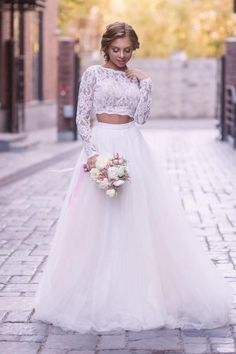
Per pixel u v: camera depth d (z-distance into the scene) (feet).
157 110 107.76
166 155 55.26
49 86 85.46
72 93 66.23
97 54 109.91
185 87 107.04
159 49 127.85
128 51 16.12
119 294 15.81
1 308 17.38
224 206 32.32
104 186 15.62
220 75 69.56
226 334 15.62
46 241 25.05
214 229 27.09
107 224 16.02
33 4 58.13
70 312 15.96
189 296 16.14
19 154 53.67
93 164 15.99
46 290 16.33
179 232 16.49
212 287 16.35
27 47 75.25
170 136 74.59
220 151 58.23
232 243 24.62
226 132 67.56
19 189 37.63
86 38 120.78
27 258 22.50
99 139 16.40
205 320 16.01
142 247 15.93
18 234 26.25
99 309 15.75
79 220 16.11
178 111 107.65
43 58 82.02
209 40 132.36
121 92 16.26
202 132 80.23
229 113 67.10
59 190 37.29
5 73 62.18
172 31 130.52
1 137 56.70
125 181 15.98
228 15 131.23
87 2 110.52
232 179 41.50
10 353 14.52
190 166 48.11
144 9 128.36
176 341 15.14
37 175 43.32
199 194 35.99
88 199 16.12
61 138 66.54
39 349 14.73
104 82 16.24
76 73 66.13
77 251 16.07
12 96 61.21
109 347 14.80
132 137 16.55
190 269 16.31
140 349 14.69
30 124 78.23
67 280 16.07
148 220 16.10
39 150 57.26
